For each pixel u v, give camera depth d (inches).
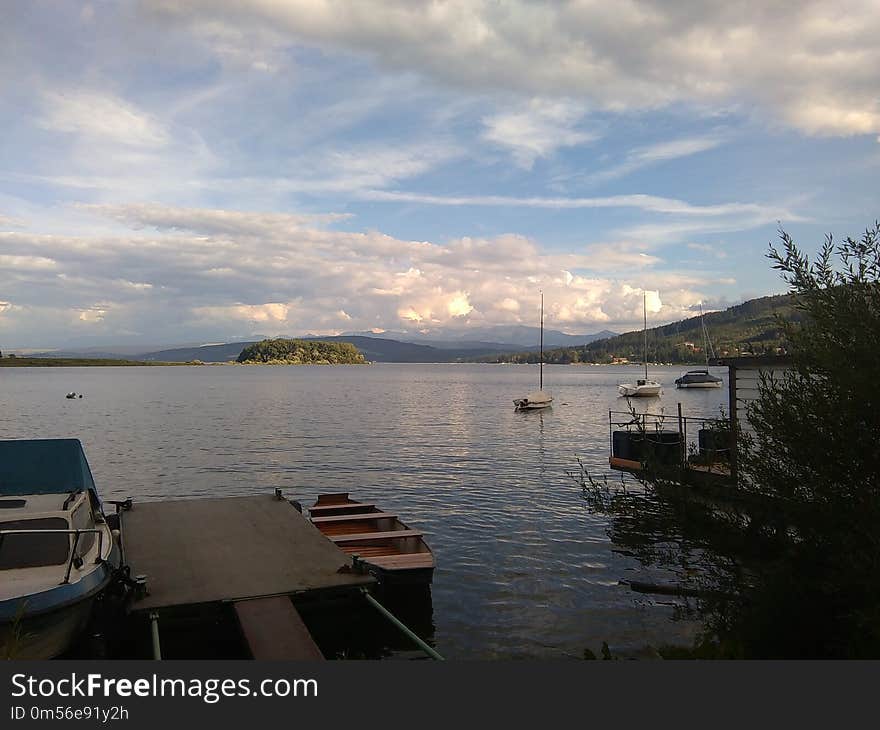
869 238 268.2
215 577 471.8
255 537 584.1
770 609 273.3
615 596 559.2
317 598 463.2
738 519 302.2
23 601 344.5
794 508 270.1
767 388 291.9
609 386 5782.5
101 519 542.9
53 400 3464.6
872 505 243.0
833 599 265.7
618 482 961.5
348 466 1302.9
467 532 776.9
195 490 1074.7
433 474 1205.7
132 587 428.1
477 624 505.4
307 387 5285.4
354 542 610.2
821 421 262.4
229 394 4156.0
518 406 2930.6
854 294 265.4
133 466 1299.2
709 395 4308.6
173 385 5482.3
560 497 976.3
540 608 535.8
